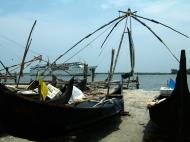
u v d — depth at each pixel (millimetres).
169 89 11297
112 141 9094
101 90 20250
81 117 8688
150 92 21625
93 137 9453
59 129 8133
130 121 11539
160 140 9078
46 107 7633
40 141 8266
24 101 7352
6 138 9172
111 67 12125
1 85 7207
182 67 8250
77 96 11750
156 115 8805
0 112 7383
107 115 10180
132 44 12641
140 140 9180
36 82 12352
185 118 8328
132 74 13211
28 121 7602
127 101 16547
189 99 8234
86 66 26844
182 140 8422
